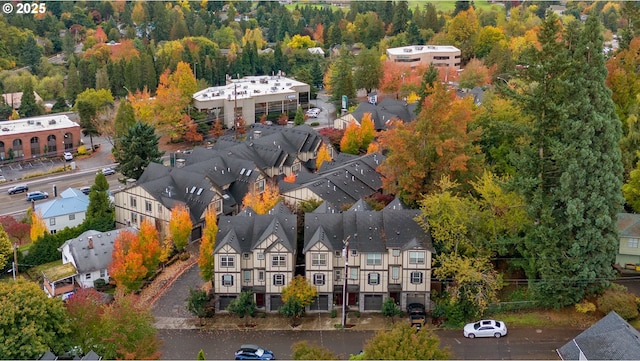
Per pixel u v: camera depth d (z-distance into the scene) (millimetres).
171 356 72438
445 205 79875
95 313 69688
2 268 95062
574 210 72688
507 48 193000
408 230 80500
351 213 83562
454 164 86062
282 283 80375
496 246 80312
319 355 59812
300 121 158000
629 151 95438
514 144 93750
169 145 153000
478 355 70062
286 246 79375
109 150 153125
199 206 101938
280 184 105000
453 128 87625
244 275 81000
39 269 96000
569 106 73750
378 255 79688
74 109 183500
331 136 138750
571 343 66500
